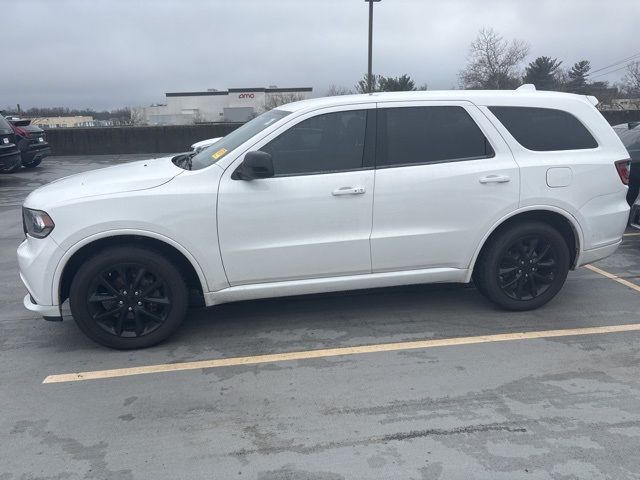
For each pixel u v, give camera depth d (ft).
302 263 13.47
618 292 16.94
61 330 14.85
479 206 13.94
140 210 12.51
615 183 14.82
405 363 12.59
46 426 10.39
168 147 73.97
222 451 9.53
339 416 10.52
